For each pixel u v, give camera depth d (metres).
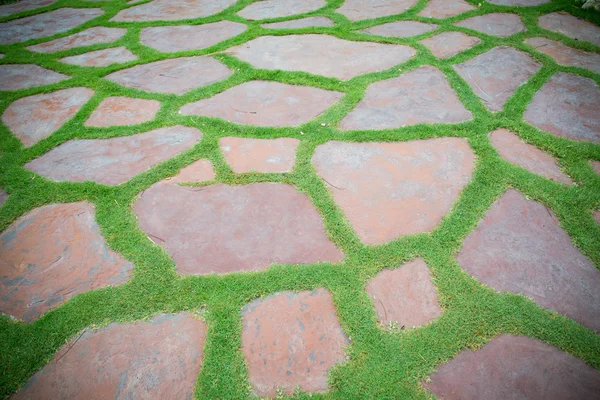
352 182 2.05
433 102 2.64
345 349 1.40
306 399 1.28
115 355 1.41
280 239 1.78
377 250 1.71
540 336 1.40
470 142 2.27
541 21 3.67
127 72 3.26
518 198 1.91
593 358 1.33
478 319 1.45
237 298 1.56
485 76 2.89
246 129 2.48
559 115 2.46
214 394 1.30
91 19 4.46
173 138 2.45
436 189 1.99
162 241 1.81
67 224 1.92
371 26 3.79
